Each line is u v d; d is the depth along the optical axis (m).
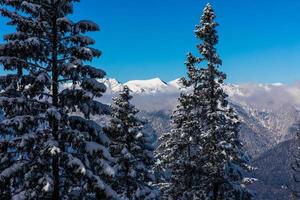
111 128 25.59
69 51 14.46
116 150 26.22
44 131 13.91
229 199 28.30
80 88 14.24
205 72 28.23
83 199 14.63
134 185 26.56
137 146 26.81
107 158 14.06
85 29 14.53
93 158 14.00
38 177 13.73
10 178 13.32
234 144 27.88
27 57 13.91
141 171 27.31
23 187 13.78
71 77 14.15
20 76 13.76
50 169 14.23
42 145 13.56
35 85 13.99
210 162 27.88
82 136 13.80
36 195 13.69
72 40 14.41
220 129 27.28
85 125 14.62
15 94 13.98
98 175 14.38
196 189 29.08
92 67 14.48
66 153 13.45
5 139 13.23
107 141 14.81
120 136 26.83
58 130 14.14
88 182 13.79
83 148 14.01
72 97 14.14
